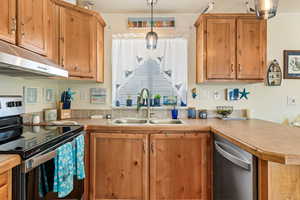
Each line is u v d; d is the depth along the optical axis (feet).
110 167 7.26
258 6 4.44
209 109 9.52
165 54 9.49
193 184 7.21
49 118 8.26
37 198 4.08
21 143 4.19
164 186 7.23
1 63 4.03
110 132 7.24
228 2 8.43
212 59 8.24
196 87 9.53
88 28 7.97
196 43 9.37
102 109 9.51
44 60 5.75
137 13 9.48
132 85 9.53
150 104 9.43
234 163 4.86
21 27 5.14
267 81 9.56
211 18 8.22
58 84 9.46
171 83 9.50
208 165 7.18
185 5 8.71
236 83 9.48
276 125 7.01
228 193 5.42
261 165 3.85
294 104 9.55
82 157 6.20
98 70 8.45
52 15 7.02
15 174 3.53
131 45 9.49
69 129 5.93
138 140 7.21
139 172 7.23
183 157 7.21
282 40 9.53
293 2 8.49
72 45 7.61
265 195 3.75
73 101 9.52
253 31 8.23
